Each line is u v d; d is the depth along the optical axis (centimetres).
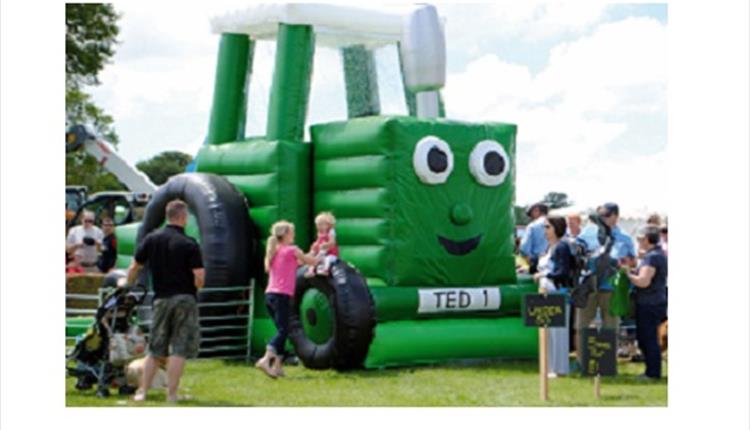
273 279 1218
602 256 1244
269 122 1430
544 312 1079
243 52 1546
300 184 1404
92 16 2972
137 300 1110
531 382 1184
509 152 1396
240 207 1408
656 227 1226
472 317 1338
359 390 1134
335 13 1443
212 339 1368
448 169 1329
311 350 1256
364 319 1218
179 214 1055
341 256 1352
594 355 1086
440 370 1258
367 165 1329
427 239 1323
